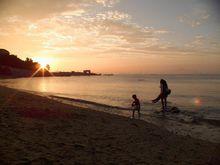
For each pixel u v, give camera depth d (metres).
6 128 9.86
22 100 18.56
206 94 52.28
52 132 10.30
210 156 9.77
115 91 58.25
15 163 6.68
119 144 10.06
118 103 32.06
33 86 75.25
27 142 8.52
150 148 10.16
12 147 7.82
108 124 13.76
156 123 18.42
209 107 30.47
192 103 35.41
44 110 14.82
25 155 7.31
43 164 6.91
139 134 12.32
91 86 80.56
